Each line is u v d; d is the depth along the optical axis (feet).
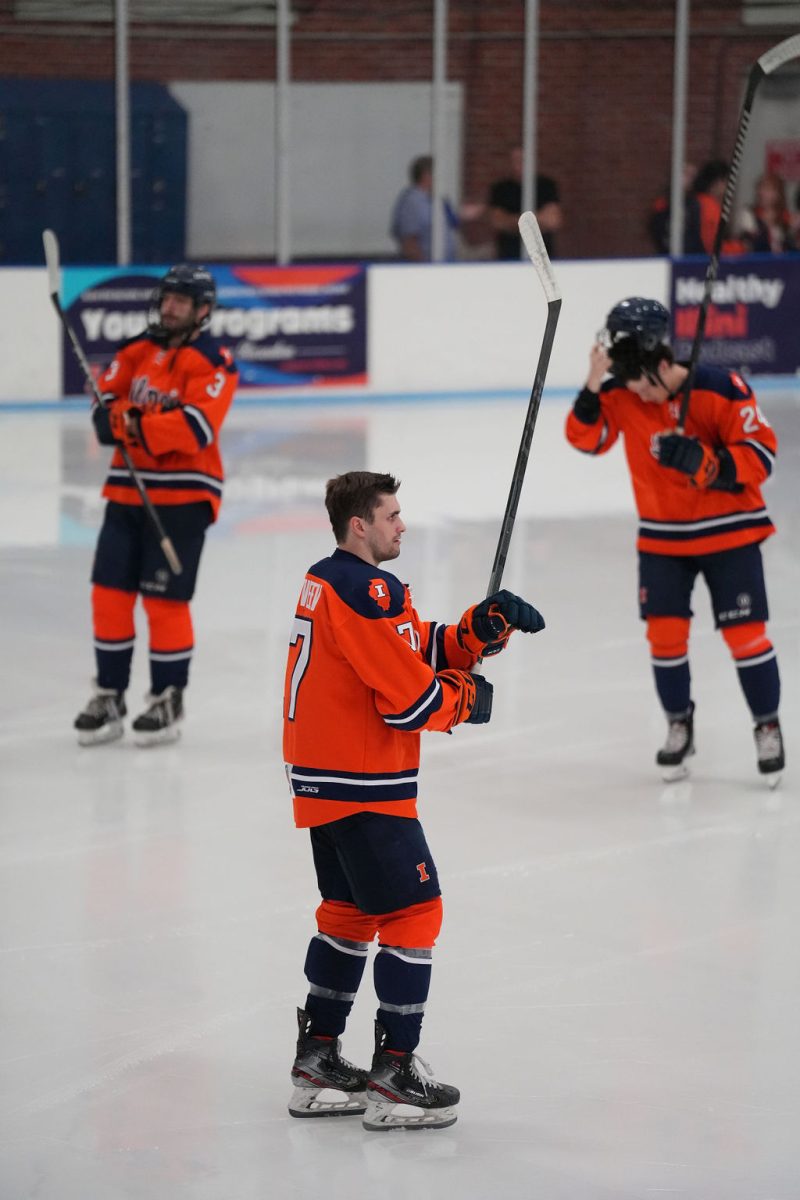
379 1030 37.29
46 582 91.04
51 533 102.63
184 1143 36.78
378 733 36.52
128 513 65.21
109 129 159.84
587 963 46.32
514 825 57.67
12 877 52.47
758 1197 34.50
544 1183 35.09
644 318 58.08
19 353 149.18
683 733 62.85
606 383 61.36
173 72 160.76
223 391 64.23
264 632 81.61
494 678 75.10
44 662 76.79
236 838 56.18
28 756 64.54
